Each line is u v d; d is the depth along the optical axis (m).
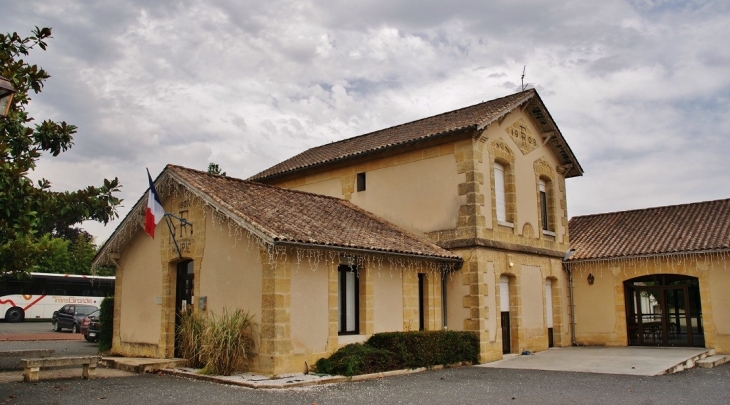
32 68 11.77
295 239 12.33
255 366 12.66
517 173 19.20
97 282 38.53
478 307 16.27
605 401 10.23
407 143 17.91
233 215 12.99
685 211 21.61
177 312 15.55
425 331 14.95
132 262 16.98
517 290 18.27
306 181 21.39
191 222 14.96
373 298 14.69
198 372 12.70
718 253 18.14
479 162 17.17
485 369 14.76
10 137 11.34
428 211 17.69
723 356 17.20
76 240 49.38
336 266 13.87
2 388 11.00
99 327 20.06
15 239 11.88
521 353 17.94
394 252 14.54
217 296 13.88
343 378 12.33
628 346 19.86
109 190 12.02
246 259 13.27
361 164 19.67
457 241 16.84
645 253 19.39
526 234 19.25
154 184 15.36
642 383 12.36
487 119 17.11
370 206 19.17
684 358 15.80
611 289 20.52
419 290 16.47
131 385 11.50
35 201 11.05
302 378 12.01
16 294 36.12
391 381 12.45
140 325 16.27
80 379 12.34
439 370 14.52
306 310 13.03
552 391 11.28
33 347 20.38
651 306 19.88
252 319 12.91
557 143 21.41
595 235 22.36
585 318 20.97
